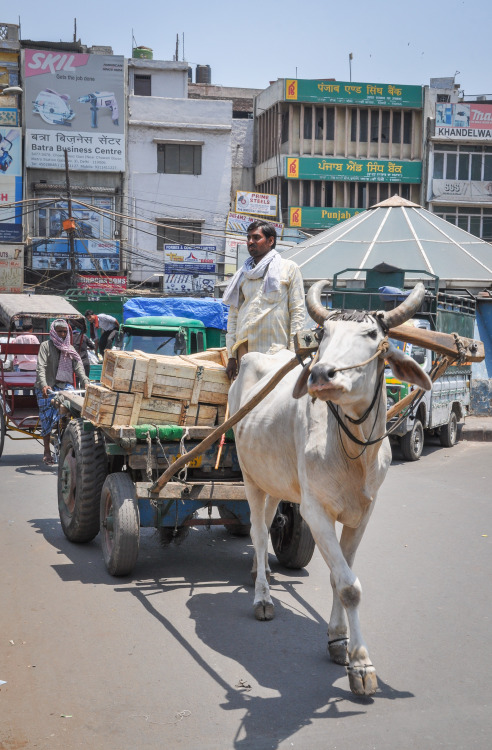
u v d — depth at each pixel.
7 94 34.28
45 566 6.11
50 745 3.43
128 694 3.93
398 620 5.01
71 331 10.84
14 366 12.03
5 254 31.02
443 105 37.12
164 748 3.40
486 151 37.72
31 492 8.98
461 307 14.68
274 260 5.89
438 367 4.09
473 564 6.27
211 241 36.59
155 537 7.19
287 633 4.79
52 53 34.00
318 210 37.53
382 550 6.69
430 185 37.44
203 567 6.20
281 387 4.79
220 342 14.67
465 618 5.04
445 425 12.91
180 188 36.25
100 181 35.03
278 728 3.58
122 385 5.76
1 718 3.67
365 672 3.79
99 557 6.40
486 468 10.82
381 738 3.49
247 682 4.07
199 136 36.28
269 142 39.41
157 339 8.95
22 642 4.59
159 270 36.00
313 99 37.41
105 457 6.45
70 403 7.35
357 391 3.48
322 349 3.57
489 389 16.08
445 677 4.14
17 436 14.21
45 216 34.28
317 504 4.00
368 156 38.22
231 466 6.23
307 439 4.07
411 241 19.80
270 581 5.86
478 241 20.55
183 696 3.90
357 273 18.92
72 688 3.99
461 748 3.40
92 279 32.25
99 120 34.62
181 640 4.65
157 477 6.13
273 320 5.86
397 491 9.25
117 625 4.88
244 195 35.00
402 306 3.69
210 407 6.01
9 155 33.69
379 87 37.50
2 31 35.78
